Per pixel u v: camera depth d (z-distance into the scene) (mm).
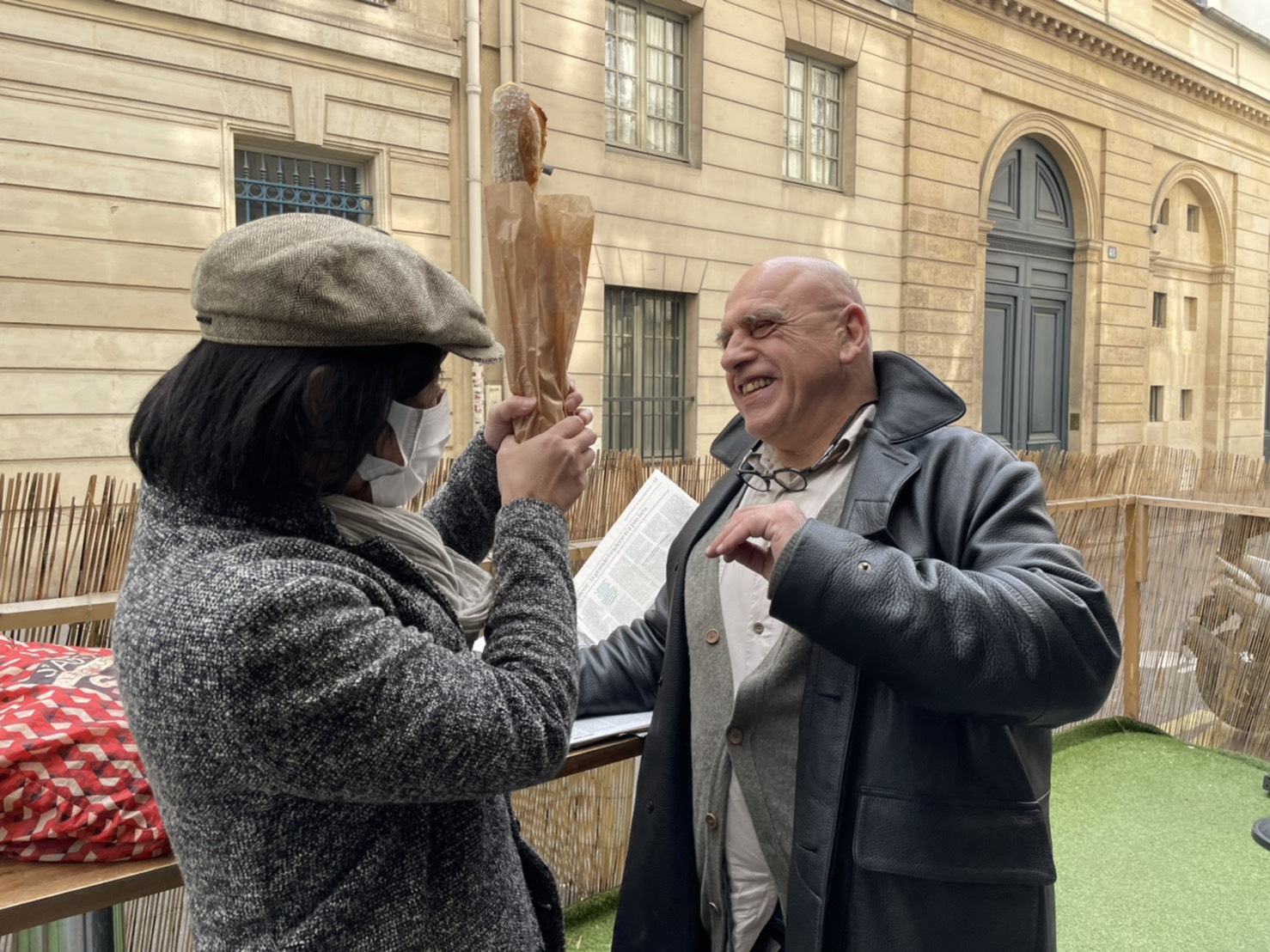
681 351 9305
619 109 8656
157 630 797
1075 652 1102
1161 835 3148
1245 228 17000
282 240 836
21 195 5562
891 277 10977
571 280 1065
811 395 1391
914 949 1183
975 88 11578
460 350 931
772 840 1325
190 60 6125
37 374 5680
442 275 933
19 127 5520
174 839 877
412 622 921
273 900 839
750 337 1400
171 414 840
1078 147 13281
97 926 1469
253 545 837
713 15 9000
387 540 954
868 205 10625
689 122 9070
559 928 1133
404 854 890
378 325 835
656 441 9172
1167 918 2645
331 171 7105
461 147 7535
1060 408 13766
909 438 1330
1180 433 16422
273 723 776
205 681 771
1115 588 4164
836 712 1230
